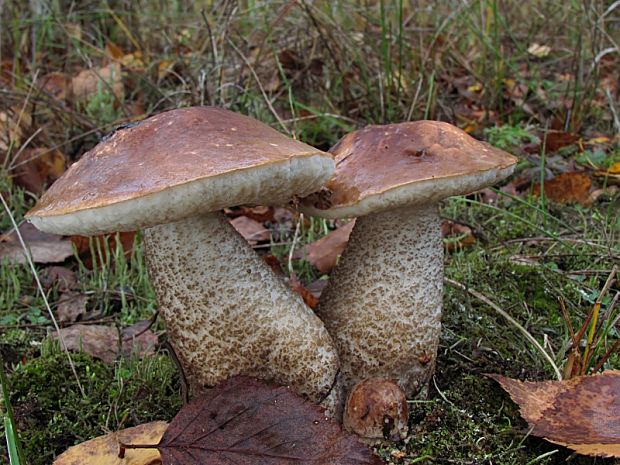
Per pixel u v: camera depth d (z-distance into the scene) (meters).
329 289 0.23
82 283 0.35
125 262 0.35
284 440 0.19
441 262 0.23
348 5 0.55
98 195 0.17
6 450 0.22
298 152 0.18
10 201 0.41
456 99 0.56
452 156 0.20
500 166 0.20
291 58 0.52
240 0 0.56
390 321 0.22
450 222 0.38
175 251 0.20
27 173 0.43
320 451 0.18
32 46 0.57
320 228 0.40
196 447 0.19
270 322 0.20
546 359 0.25
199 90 0.44
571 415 0.20
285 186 0.18
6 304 0.32
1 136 0.45
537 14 0.60
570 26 0.57
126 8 0.62
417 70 0.51
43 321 0.31
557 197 0.41
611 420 0.20
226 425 0.19
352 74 0.52
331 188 0.21
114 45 0.60
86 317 0.32
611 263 0.32
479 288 0.31
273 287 0.20
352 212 0.20
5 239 0.38
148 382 0.25
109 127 0.46
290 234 0.41
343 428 0.21
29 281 0.35
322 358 0.21
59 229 0.18
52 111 0.47
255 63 0.47
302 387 0.21
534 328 0.28
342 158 0.22
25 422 0.23
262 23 0.54
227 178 0.16
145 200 0.16
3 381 0.17
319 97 0.51
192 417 0.19
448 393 0.23
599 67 0.51
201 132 0.18
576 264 0.33
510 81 0.56
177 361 0.21
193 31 0.60
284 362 0.20
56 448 0.22
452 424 0.22
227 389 0.19
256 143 0.18
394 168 0.20
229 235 0.20
